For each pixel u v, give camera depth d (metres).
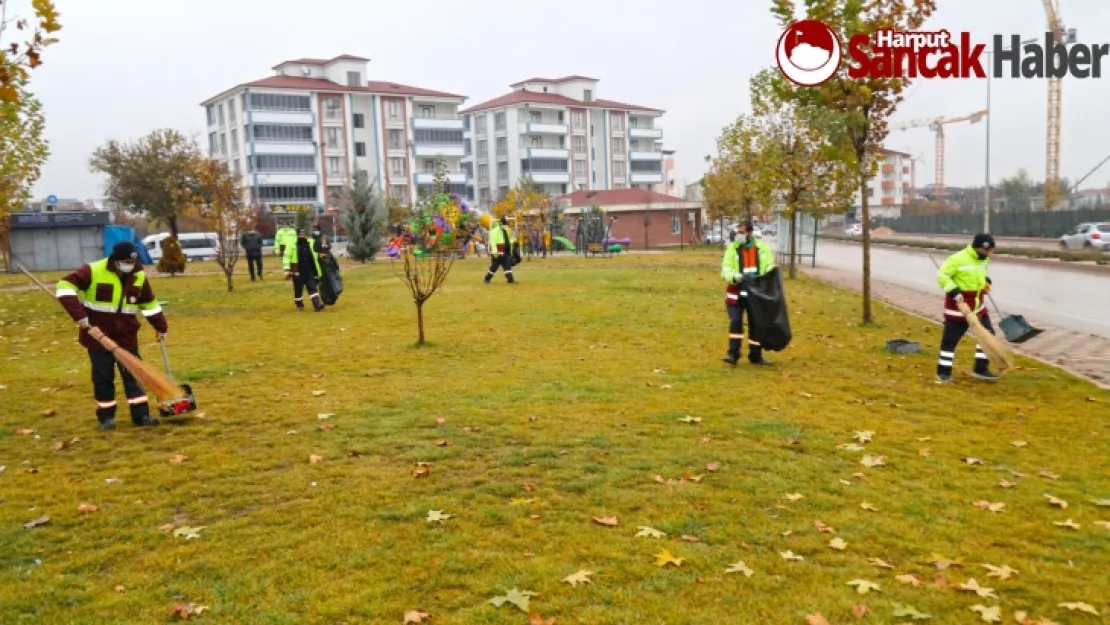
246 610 3.86
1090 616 3.87
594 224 48.88
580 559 4.42
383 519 4.99
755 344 10.22
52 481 5.80
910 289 22.22
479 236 46.66
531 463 6.09
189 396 7.75
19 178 19.95
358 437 6.84
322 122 75.31
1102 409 8.05
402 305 17.44
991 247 9.16
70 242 44.00
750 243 10.26
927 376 9.73
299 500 5.34
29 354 12.07
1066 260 31.88
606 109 97.69
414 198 79.94
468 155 97.75
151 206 57.00
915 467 6.13
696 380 9.27
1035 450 6.64
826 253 45.38
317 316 15.91
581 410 7.74
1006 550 4.65
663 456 6.26
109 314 7.31
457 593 4.03
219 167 33.62
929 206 107.50
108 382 7.28
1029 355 11.43
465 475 5.83
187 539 4.71
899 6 13.09
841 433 7.04
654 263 33.41
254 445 6.66
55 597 4.01
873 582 4.16
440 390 8.70
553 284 22.05
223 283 26.47
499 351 11.32
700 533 4.79
